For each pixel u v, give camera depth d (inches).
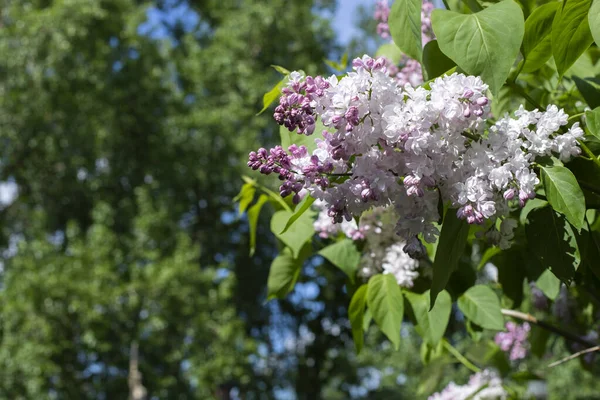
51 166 809.5
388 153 73.7
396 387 823.7
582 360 155.9
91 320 656.4
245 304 927.7
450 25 77.0
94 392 695.7
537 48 88.7
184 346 703.1
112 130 793.6
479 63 75.2
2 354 643.5
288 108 74.3
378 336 789.2
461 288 119.0
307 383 964.0
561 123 76.0
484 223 80.6
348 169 77.4
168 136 821.2
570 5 83.0
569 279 83.2
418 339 774.5
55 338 663.8
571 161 83.3
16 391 652.7
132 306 671.1
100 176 799.1
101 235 706.2
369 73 72.4
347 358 954.1
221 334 706.8
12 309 649.6
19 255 701.3
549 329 125.2
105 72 786.8
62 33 756.0
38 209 814.5
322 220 120.4
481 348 171.8
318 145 76.4
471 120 73.3
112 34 807.7
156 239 749.9
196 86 898.7
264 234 930.1
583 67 110.4
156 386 715.4
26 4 821.9
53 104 771.4
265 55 943.7
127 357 705.0
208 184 878.4
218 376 697.6
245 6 941.2
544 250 84.4
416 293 119.5
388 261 117.7
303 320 957.8
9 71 763.4
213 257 926.4
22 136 773.3
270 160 77.6
